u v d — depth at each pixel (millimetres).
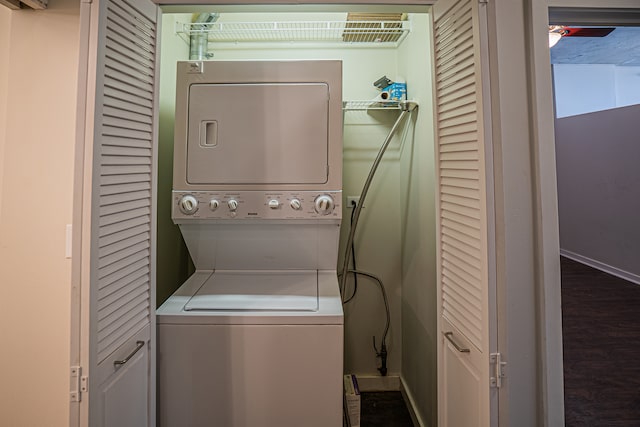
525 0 1270
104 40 1084
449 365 1450
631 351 2969
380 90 2445
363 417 2318
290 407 1462
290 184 1720
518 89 1257
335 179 1718
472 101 1196
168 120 1944
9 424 1207
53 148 1205
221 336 1459
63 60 1211
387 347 2584
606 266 4996
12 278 1213
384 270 2572
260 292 1664
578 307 3842
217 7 1437
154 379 1428
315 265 1920
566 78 5926
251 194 1708
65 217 1202
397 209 2566
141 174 1331
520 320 1236
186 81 1735
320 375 1463
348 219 2553
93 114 1043
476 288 1218
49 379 1205
